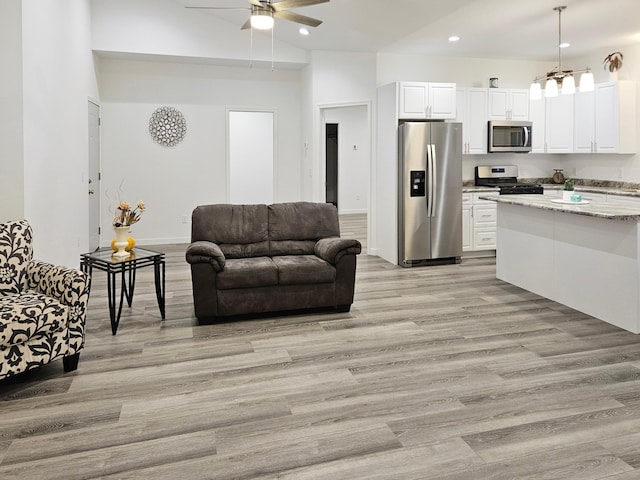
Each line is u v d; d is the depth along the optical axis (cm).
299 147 816
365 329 390
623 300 382
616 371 308
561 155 773
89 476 206
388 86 648
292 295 416
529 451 223
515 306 450
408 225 626
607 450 223
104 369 314
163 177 771
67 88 521
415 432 240
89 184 653
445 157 629
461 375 304
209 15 707
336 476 206
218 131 786
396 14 543
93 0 661
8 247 320
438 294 494
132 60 735
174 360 329
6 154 384
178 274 578
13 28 381
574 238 431
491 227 682
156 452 224
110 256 396
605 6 496
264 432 241
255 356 336
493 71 740
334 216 478
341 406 266
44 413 258
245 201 1041
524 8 504
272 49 727
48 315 284
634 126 642
